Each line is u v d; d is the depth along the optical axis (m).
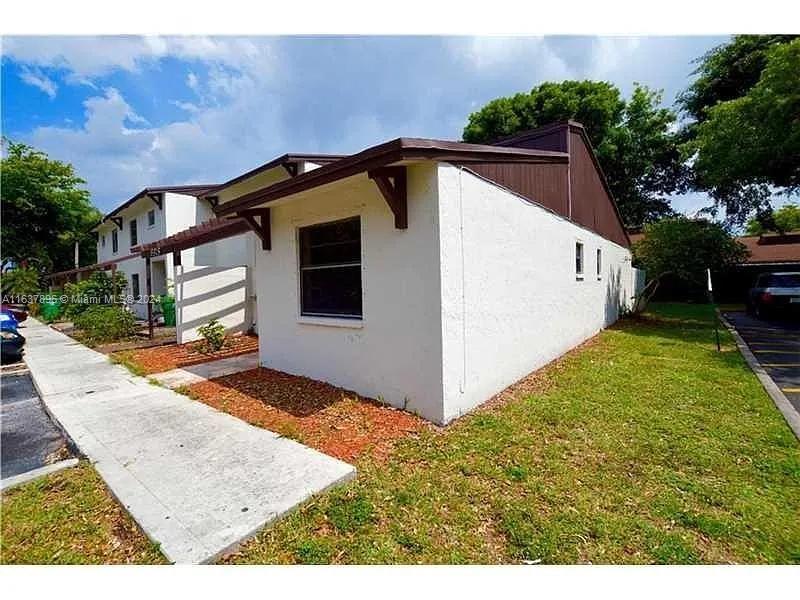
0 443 4.33
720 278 19.86
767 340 9.28
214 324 9.60
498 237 5.22
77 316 13.61
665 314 14.86
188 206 15.16
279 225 6.47
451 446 3.63
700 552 2.30
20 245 25.05
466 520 2.57
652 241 13.82
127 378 6.73
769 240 22.95
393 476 3.11
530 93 22.42
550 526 2.49
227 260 14.01
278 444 3.73
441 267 4.09
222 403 5.09
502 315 5.32
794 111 10.69
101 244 24.20
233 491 2.90
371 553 2.30
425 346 4.27
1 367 8.23
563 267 7.74
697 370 6.27
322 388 5.52
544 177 7.17
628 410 4.48
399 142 3.57
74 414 4.77
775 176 13.38
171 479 3.10
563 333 7.71
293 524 2.54
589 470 3.19
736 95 16.33
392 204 4.27
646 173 22.73
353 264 5.28
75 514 2.73
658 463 3.30
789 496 2.82
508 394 5.18
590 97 20.92
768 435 3.80
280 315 6.61
